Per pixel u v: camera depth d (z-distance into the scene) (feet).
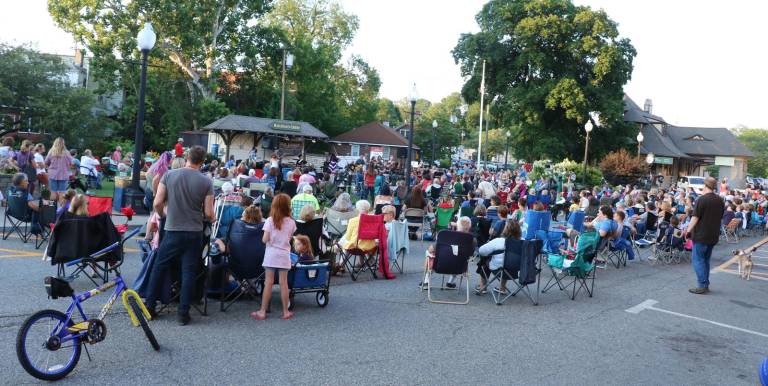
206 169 64.85
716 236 33.24
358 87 205.16
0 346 17.49
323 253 30.45
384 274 32.07
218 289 23.82
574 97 142.31
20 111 112.78
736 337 24.52
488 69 158.81
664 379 18.83
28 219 34.27
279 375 16.83
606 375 18.80
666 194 78.23
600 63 142.51
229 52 147.33
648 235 52.65
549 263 31.12
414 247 44.86
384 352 19.56
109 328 19.93
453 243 27.09
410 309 25.66
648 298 31.37
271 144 113.70
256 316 22.47
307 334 20.94
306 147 123.34
